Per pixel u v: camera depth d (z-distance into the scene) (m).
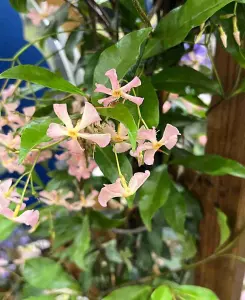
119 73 0.11
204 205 0.17
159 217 0.17
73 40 0.16
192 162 0.15
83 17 0.16
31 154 0.15
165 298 0.14
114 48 0.11
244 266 0.17
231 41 0.12
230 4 0.12
